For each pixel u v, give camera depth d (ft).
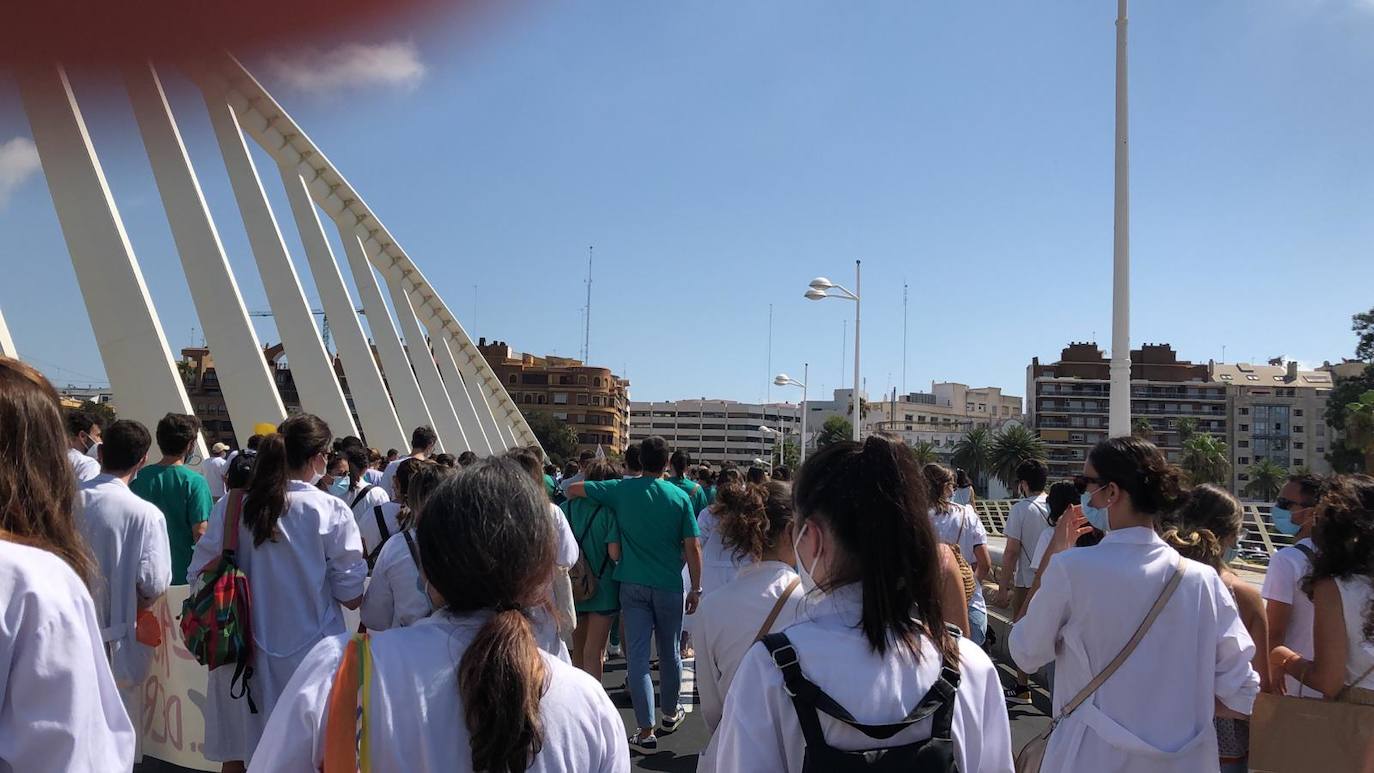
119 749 6.00
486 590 6.03
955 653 6.75
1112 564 10.36
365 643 5.86
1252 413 511.40
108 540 15.08
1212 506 14.69
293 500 14.88
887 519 6.66
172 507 19.57
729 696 6.55
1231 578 13.48
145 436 16.01
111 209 47.88
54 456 6.17
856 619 6.68
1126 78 45.91
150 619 15.90
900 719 6.23
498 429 156.76
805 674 6.32
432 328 139.74
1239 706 10.57
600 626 23.75
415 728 5.62
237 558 14.70
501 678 5.60
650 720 21.47
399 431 89.71
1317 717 11.73
